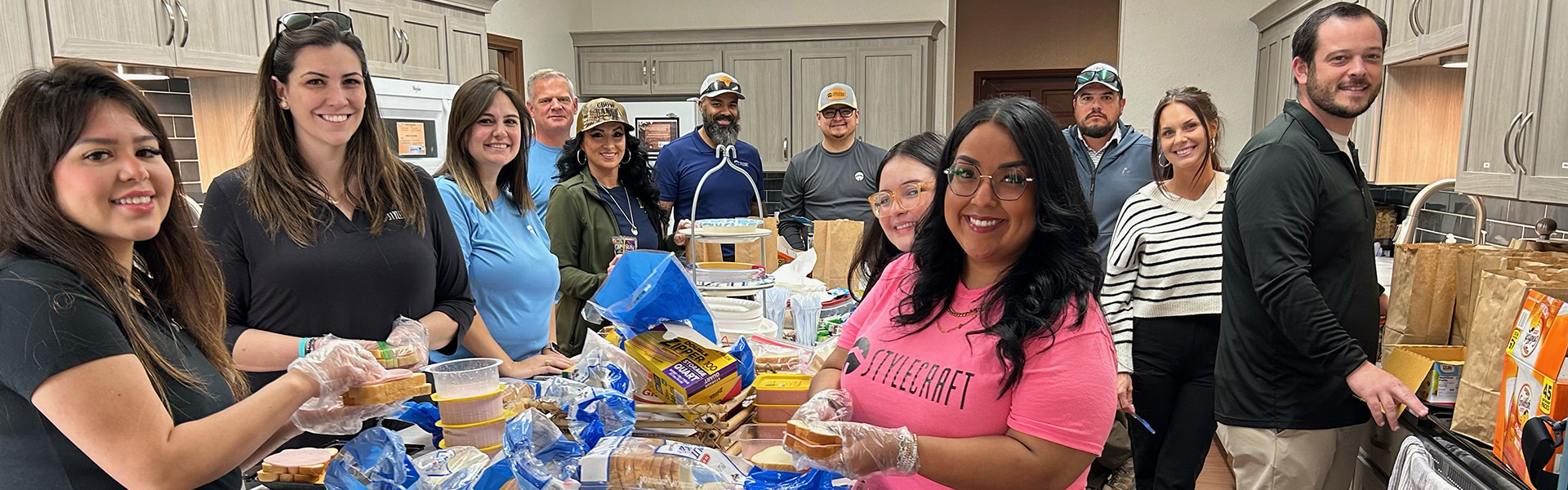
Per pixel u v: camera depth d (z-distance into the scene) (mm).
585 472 1018
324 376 997
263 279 1479
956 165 970
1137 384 2326
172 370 970
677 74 5570
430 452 1098
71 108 860
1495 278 1529
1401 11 2648
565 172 2627
